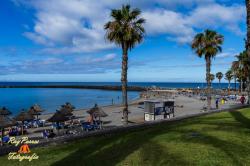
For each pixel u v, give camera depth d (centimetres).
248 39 980
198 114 1953
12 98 9212
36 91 15012
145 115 2914
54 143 1060
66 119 2492
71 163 816
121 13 2264
